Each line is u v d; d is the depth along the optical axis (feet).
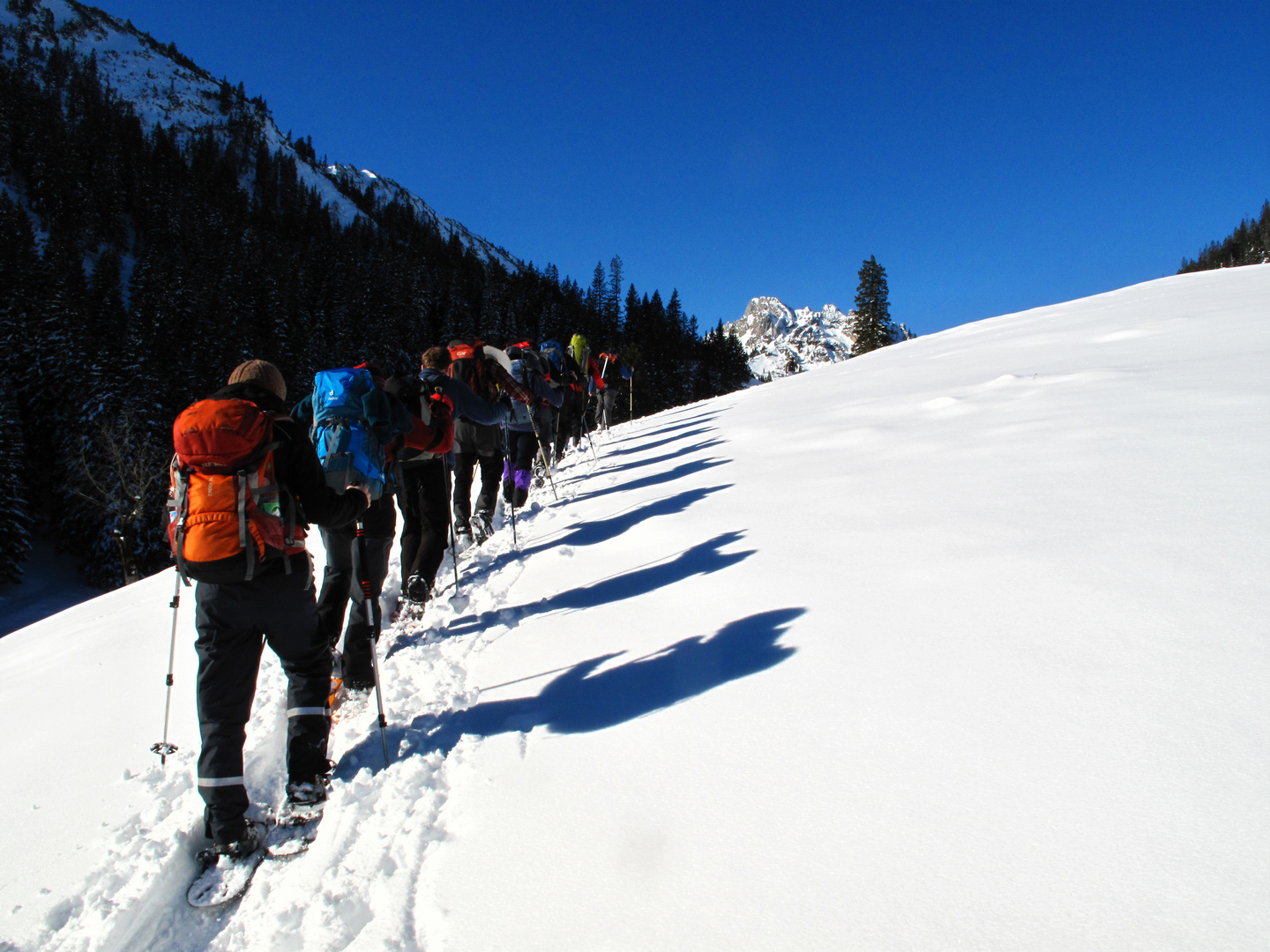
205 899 6.81
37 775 9.65
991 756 6.12
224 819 7.35
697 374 340.80
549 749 7.88
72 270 215.31
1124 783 5.49
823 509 14.71
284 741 9.76
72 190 344.90
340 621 11.17
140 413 129.39
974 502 13.20
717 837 5.88
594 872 5.79
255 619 7.79
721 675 8.63
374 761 8.66
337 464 10.82
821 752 6.71
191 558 7.47
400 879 6.27
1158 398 18.89
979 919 4.59
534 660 10.47
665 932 5.02
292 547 7.98
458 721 9.10
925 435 20.31
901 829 5.52
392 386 14.10
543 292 389.39
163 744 9.27
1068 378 24.13
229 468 7.70
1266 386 17.90
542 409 29.22
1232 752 5.57
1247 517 9.98
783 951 4.66
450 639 12.33
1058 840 5.09
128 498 115.96
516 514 22.91
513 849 6.31
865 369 48.01
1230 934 4.08
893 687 7.52
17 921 6.77
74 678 13.55
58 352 142.31
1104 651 7.35
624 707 8.43
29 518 120.06
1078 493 12.50
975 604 9.02
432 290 367.45
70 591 124.16
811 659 8.48
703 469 22.71
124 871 7.22
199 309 207.10
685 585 12.05
